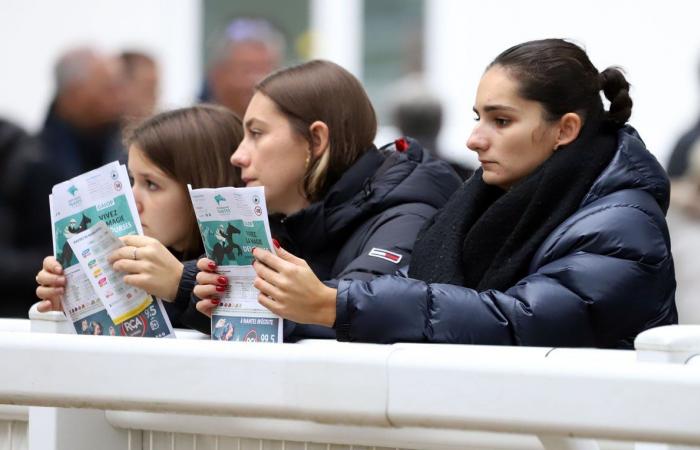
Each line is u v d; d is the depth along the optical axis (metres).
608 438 5.20
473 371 5.38
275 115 9.88
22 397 6.31
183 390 5.95
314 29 26.16
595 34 22.94
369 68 25.80
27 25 25.06
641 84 22.61
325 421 5.71
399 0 25.31
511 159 8.75
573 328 8.01
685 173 18.23
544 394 5.25
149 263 8.66
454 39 24.41
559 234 8.35
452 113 24.19
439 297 8.02
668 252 8.40
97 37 25.22
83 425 7.42
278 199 10.00
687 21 22.38
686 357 5.55
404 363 5.51
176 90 25.45
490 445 6.34
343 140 9.96
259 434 7.02
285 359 5.74
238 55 18.56
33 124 24.77
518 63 8.73
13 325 8.48
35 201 17.41
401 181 9.98
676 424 5.07
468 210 9.12
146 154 10.19
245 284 8.30
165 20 25.44
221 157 10.28
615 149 8.70
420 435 6.53
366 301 7.98
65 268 8.66
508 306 7.99
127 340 6.14
